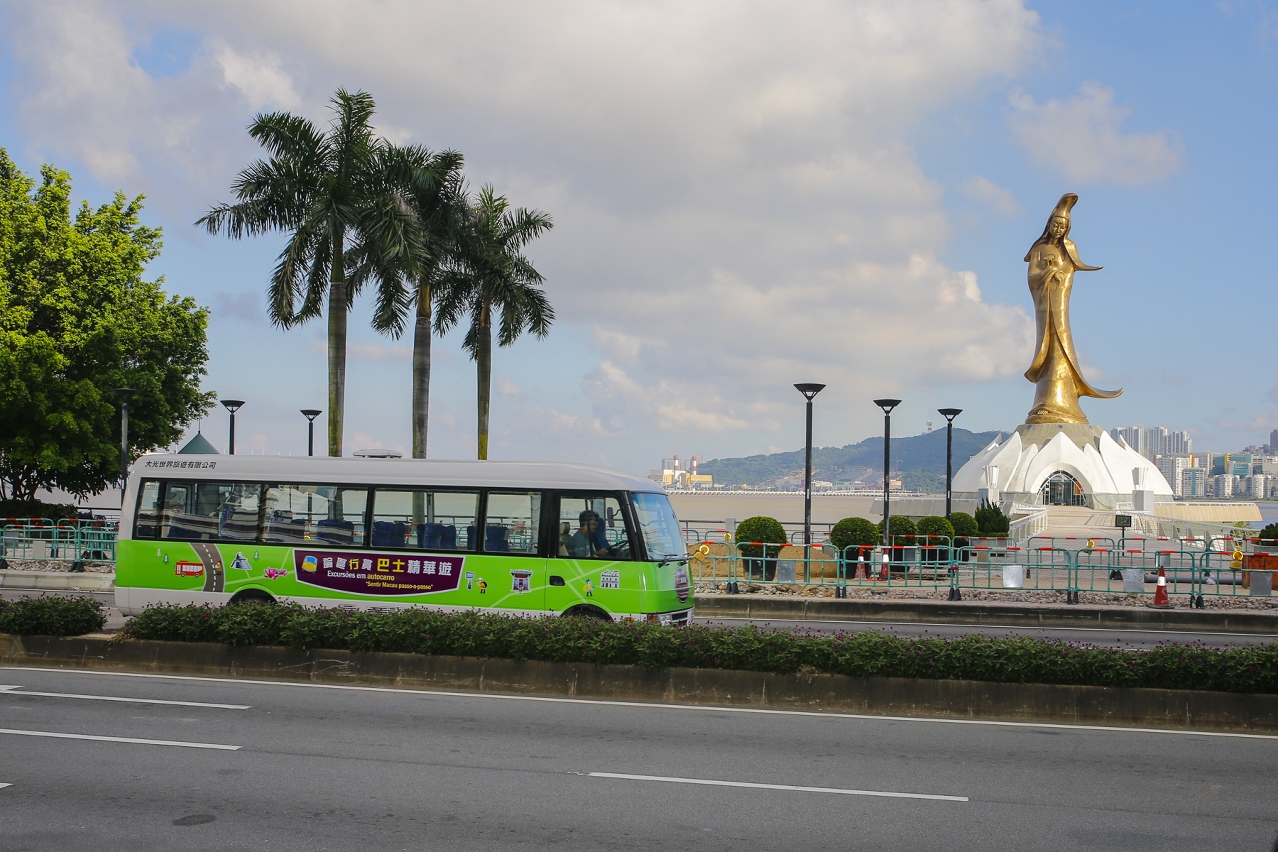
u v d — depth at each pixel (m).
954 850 7.13
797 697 12.05
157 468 17.25
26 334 34.34
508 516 15.84
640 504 15.68
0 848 6.86
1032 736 10.72
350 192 29.61
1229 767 9.52
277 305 29.75
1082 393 72.38
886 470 30.75
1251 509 71.69
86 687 12.53
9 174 36.34
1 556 28.44
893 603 23.28
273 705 11.66
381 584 16.09
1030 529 49.38
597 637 12.64
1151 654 11.66
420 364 32.53
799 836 7.37
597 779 8.78
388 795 8.21
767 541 28.14
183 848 6.92
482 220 33.50
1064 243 71.62
